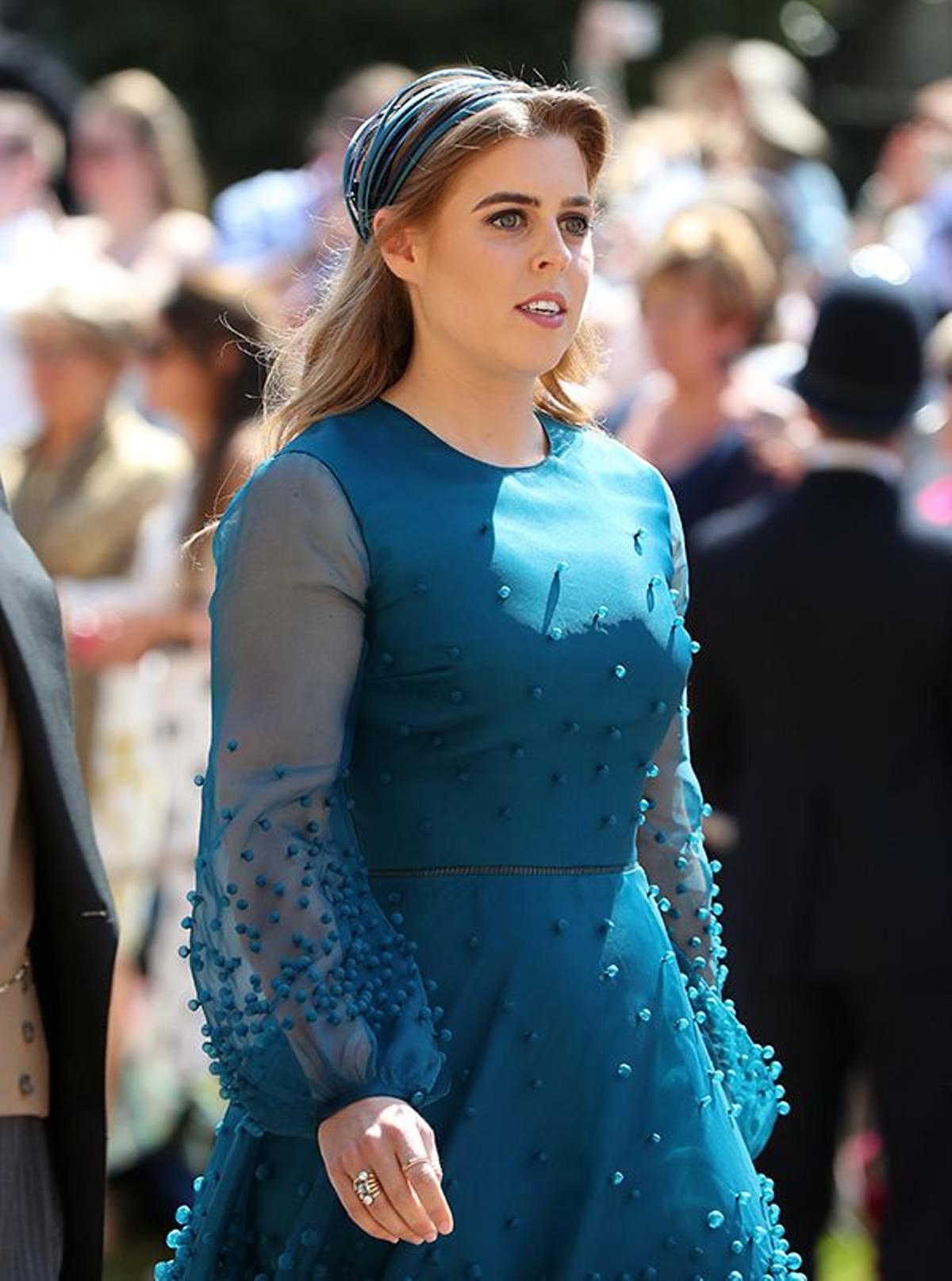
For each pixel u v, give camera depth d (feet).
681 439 35.68
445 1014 18.35
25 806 20.13
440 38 99.45
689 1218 18.84
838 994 29.40
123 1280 35.06
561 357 19.30
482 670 18.29
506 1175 18.39
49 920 20.29
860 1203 34.73
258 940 17.76
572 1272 18.44
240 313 33.96
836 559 28.76
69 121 59.00
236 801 17.97
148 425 38.86
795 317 44.83
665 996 19.04
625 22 66.69
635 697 18.90
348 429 18.81
